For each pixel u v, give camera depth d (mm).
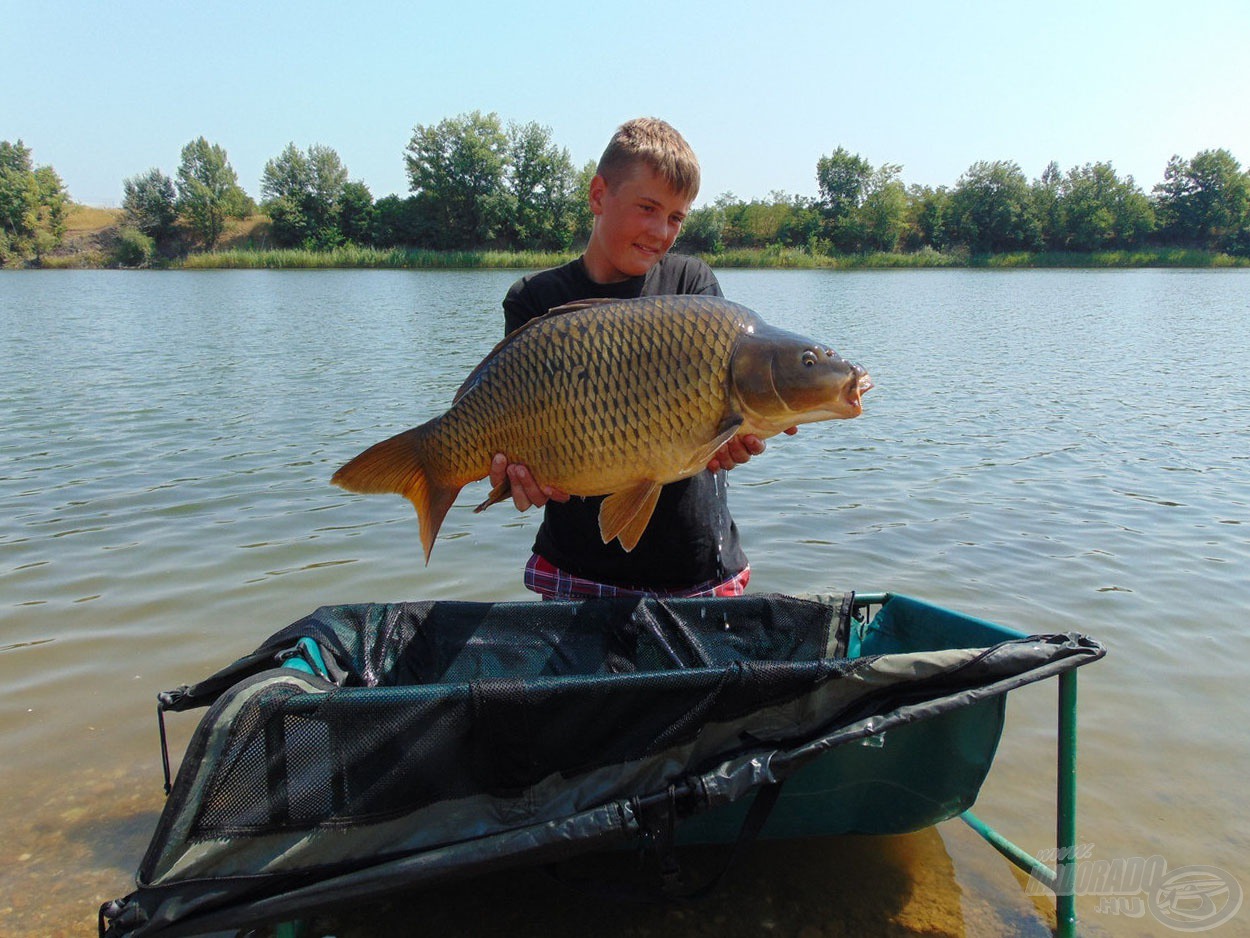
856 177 81500
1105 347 17750
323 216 72000
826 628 3309
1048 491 7055
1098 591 4988
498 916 2623
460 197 70125
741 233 80938
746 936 2562
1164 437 9070
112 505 6527
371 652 3035
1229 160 82188
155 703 3824
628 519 2598
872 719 2404
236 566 5355
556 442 2574
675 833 2713
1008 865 2865
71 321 21984
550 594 3334
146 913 2066
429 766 2334
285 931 2320
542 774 2418
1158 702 3834
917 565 5387
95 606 4777
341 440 8688
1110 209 82812
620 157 2873
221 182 74750
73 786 3258
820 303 30719
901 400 11359
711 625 3230
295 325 21219
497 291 35625
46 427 9219
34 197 69562
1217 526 6152
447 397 11227
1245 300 34500
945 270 73250
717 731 2494
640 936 2543
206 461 7840
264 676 2361
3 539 5777
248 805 2182
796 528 6113
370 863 2254
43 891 2740
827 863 2867
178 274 54844
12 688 3934
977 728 2562
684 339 2506
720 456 2701
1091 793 3225
